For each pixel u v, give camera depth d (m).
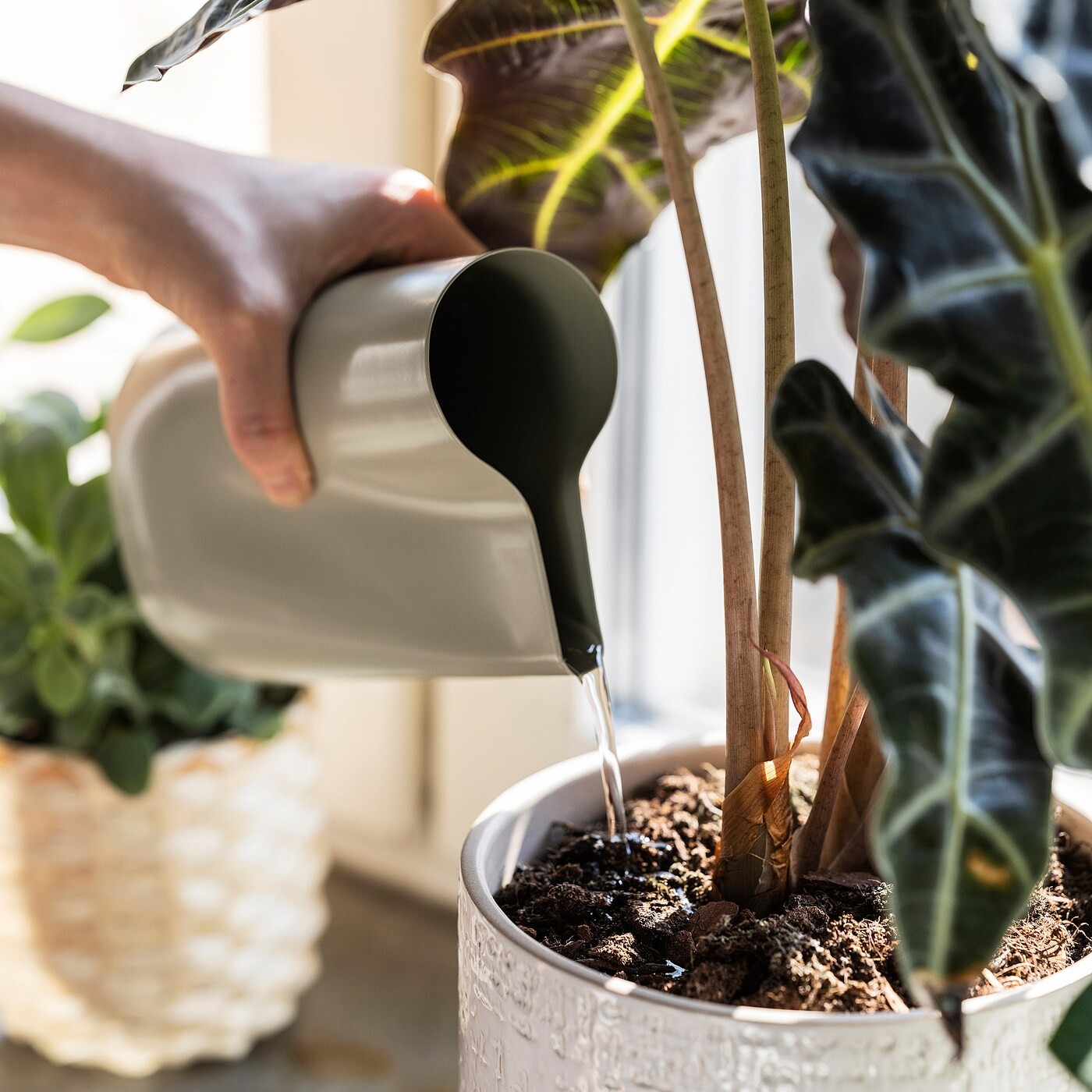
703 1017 0.59
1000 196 0.56
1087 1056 0.59
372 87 1.14
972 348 0.55
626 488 1.17
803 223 1.10
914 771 0.56
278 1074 1.11
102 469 1.37
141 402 0.80
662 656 1.21
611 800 0.71
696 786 0.75
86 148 0.78
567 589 0.72
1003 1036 0.59
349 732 1.32
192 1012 1.06
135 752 1.00
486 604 0.69
